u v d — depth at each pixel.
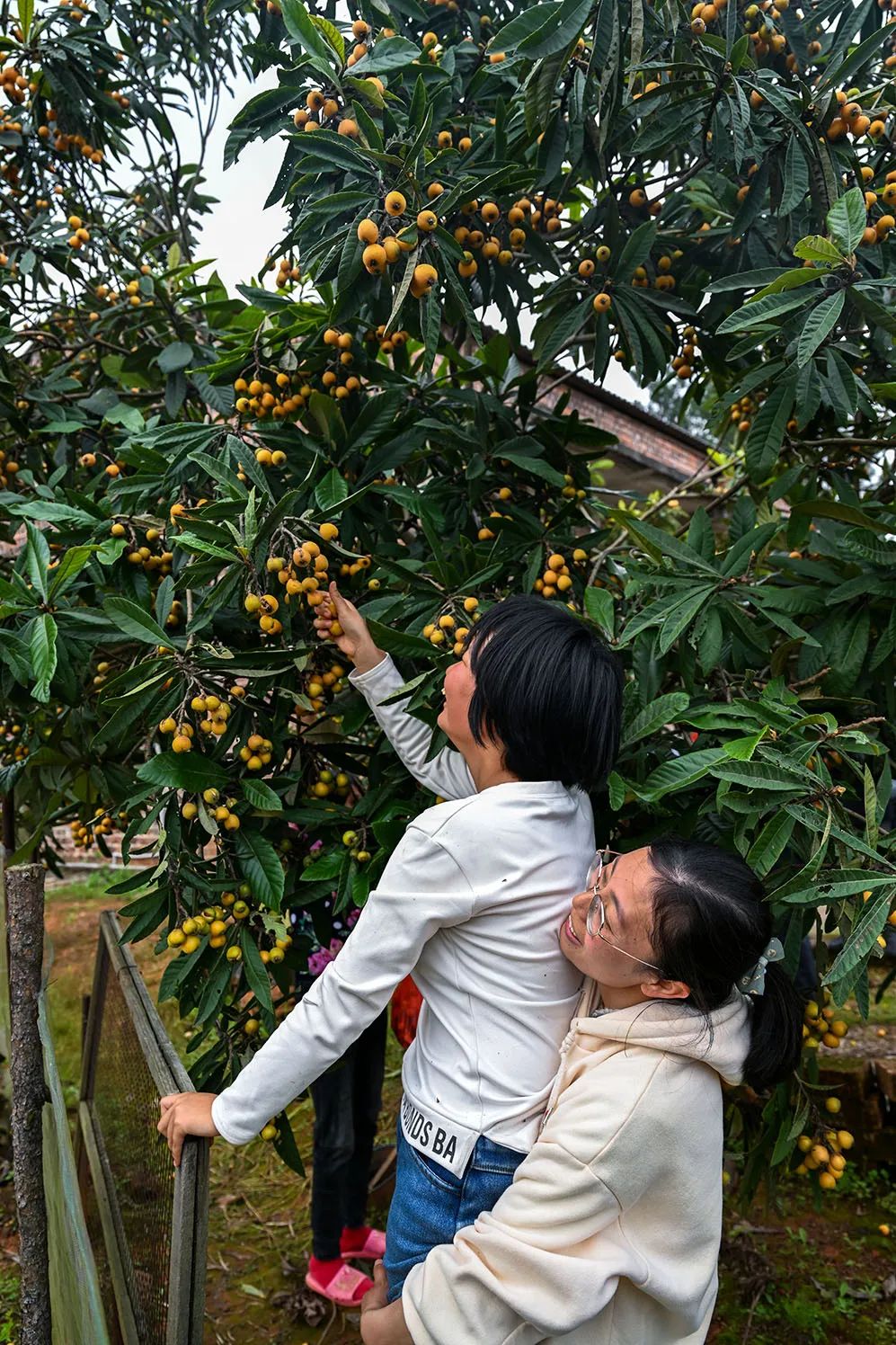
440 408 1.92
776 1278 2.45
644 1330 0.97
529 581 1.74
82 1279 1.48
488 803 1.04
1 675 1.66
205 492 1.80
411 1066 1.12
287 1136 1.61
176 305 2.32
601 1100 0.93
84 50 2.15
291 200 1.72
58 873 2.56
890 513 1.68
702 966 0.94
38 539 1.49
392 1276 1.09
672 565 1.64
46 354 2.58
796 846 1.38
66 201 2.45
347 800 1.92
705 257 2.09
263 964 1.49
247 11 2.50
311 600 1.44
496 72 1.77
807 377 1.56
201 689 1.41
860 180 1.68
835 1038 1.49
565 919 1.06
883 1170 2.91
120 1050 1.80
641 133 1.65
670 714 1.36
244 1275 2.46
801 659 1.66
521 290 1.86
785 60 1.76
